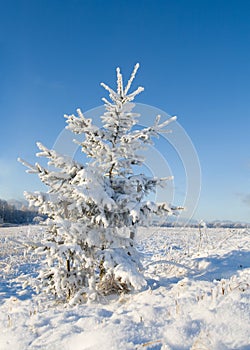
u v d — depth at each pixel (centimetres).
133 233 676
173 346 316
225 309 379
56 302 650
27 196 636
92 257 646
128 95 670
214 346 307
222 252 890
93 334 350
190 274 700
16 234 2377
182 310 401
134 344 323
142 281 580
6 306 567
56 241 641
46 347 339
